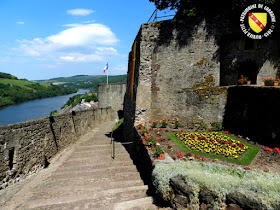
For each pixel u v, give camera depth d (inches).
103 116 1061.1
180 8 506.6
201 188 156.3
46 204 199.3
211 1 394.9
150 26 402.6
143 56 406.6
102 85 1216.8
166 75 407.2
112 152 428.1
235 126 366.0
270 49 394.9
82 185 250.5
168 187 177.6
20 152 281.7
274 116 269.1
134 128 402.9
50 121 398.0
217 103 385.7
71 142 528.4
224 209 143.7
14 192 240.1
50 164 363.3
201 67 396.5
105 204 193.9
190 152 274.4
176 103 407.5
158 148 245.0
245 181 148.1
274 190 134.0
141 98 411.5
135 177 279.0
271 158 238.7
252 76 413.1
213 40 390.6
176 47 399.9
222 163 237.5
